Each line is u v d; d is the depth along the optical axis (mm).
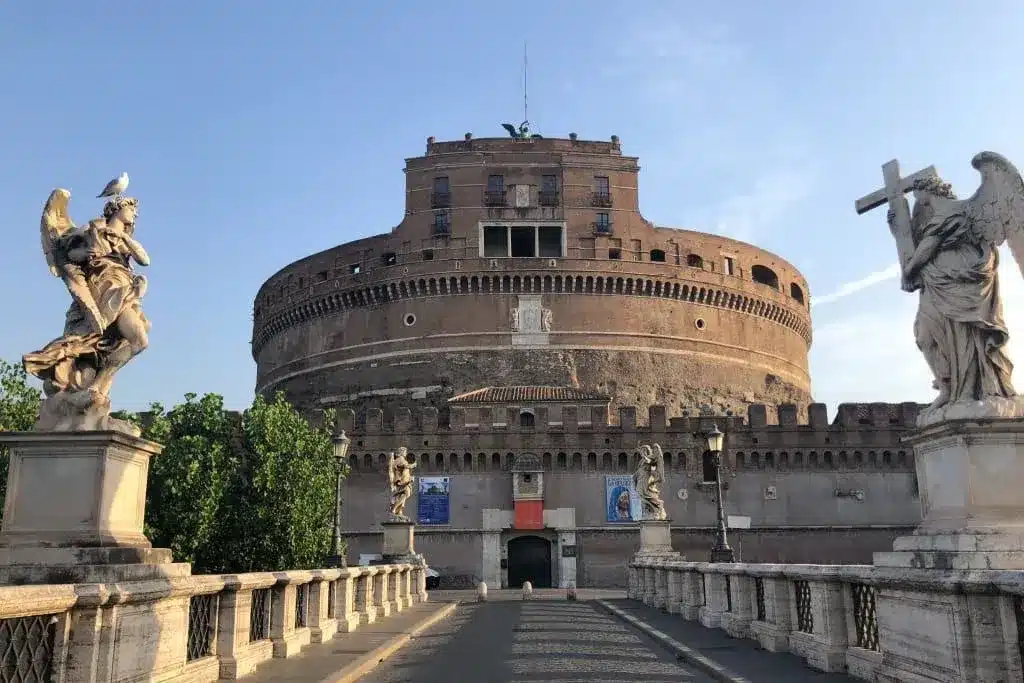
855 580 11742
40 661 8148
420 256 82438
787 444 67750
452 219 82688
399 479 40469
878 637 11352
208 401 44312
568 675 14641
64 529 9867
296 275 91000
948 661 9070
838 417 69312
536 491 65562
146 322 11062
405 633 21594
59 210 10953
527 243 86125
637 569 37875
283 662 15117
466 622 27781
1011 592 8102
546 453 66688
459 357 79625
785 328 94938
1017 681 8289
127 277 11102
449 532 65188
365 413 74188
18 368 33250
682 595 27562
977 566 9117
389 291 82562
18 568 9469
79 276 10688
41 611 7867
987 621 8578
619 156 85938
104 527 10008
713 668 13922
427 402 78750
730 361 86188
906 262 11125
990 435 9750
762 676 12617
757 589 18719
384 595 29047
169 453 40250
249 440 43875
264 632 15820
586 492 66250
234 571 41844
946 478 10047
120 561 9867
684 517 66375
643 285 82750
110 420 10344
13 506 9953
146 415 49656
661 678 14094
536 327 80188
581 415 69125
